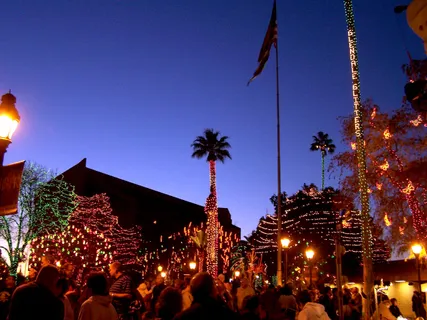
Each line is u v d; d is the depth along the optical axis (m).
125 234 60.09
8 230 40.03
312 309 8.93
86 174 64.50
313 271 35.22
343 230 45.03
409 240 23.73
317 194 48.62
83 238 49.56
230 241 67.62
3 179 7.45
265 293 6.79
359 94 18.42
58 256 43.06
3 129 7.39
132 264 60.12
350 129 24.50
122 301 9.59
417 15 3.68
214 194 44.47
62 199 46.81
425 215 22.36
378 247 31.97
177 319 4.67
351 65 18.58
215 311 4.70
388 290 29.73
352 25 18.88
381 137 23.52
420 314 19.70
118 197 64.50
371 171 23.77
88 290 7.44
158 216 69.62
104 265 50.84
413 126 22.88
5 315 8.84
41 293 5.55
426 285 24.89
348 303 17.92
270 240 54.41
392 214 23.78
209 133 45.69
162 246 66.25
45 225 43.06
